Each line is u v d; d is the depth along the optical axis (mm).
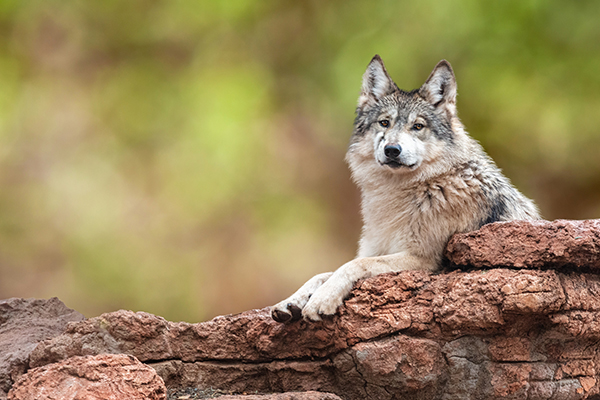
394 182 12352
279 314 10539
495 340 10039
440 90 12797
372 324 10219
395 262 11250
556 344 10094
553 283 9531
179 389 10828
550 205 27141
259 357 11016
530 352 10031
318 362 10781
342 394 10656
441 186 11891
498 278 9727
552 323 9664
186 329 11031
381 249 12453
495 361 10055
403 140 11922
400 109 12633
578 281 9844
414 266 11383
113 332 10672
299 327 10672
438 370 10125
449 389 10203
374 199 12586
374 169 12836
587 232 9633
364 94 13609
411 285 10359
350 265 10836
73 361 9125
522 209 12430
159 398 9008
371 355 10078
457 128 12680
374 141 12633
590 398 10445
